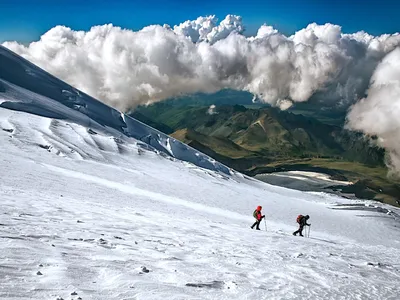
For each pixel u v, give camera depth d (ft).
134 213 65.00
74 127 265.54
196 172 272.31
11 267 19.04
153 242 37.81
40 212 44.16
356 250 70.49
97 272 21.48
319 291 28.17
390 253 76.69
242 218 113.19
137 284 20.22
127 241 35.32
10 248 22.71
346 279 35.73
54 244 26.91
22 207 45.29
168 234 46.39
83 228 38.06
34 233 29.76
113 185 125.18
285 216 168.25
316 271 37.35
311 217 186.60
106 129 335.47
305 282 30.71
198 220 76.07
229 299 21.45
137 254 29.40
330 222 186.29
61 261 22.24
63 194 79.56
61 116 306.76
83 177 125.80
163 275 24.03
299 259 44.27
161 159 275.18
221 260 34.09
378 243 146.92
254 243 53.36
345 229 172.86
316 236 97.35
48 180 97.55
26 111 281.54
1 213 37.76
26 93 326.24
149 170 222.28
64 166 151.02
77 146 215.51
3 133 184.24
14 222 33.55
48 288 16.93
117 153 244.63
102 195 94.38
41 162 142.82
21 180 85.81
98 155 213.87
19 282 16.98
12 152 147.02
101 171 166.30
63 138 221.87
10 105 276.21
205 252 37.27
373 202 338.13
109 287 19.06
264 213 160.76
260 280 28.40
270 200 222.69
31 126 223.30
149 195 122.31
